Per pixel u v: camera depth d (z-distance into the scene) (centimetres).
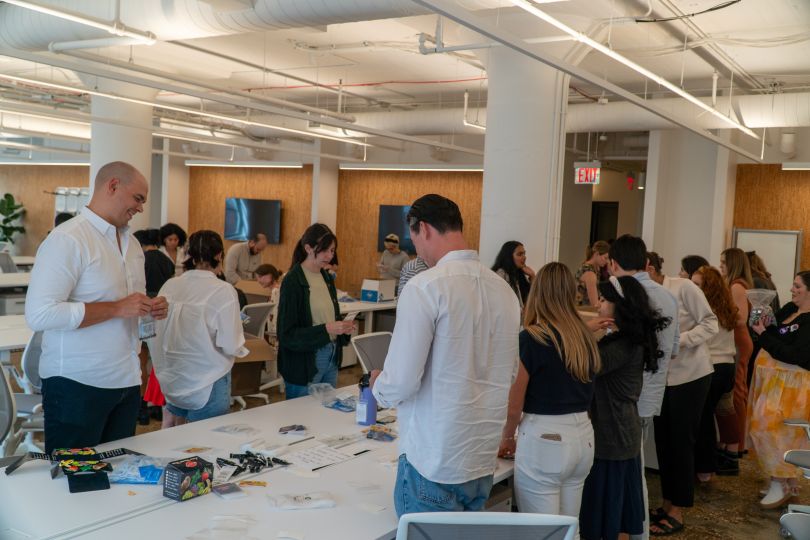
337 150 1330
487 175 582
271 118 1162
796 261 928
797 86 852
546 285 262
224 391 336
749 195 967
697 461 468
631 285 294
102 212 271
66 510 212
